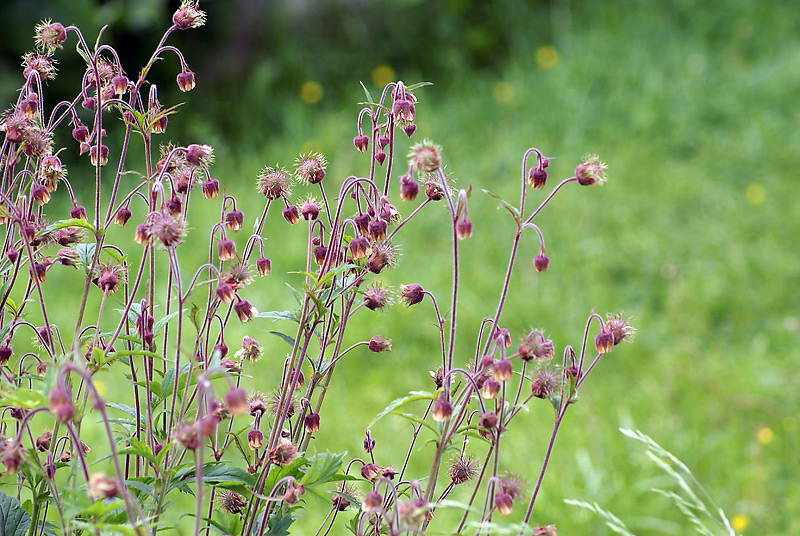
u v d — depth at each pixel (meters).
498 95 6.00
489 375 1.55
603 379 3.94
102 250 1.58
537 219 4.95
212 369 1.19
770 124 5.71
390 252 1.51
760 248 4.76
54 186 1.55
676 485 3.29
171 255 1.37
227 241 1.50
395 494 1.43
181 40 5.86
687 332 4.28
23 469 1.39
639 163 5.40
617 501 3.12
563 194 5.12
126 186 4.95
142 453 1.29
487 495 1.45
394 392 3.73
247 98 5.87
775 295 4.46
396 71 6.41
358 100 5.96
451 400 1.50
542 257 1.46
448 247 4.76
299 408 1.69
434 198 1.59
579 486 3.22
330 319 1.56
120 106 1.65
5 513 1.49
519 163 5.37
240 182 5.11
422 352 4.03
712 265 4.66
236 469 1.40
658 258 4.69
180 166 1.59
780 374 3.94
